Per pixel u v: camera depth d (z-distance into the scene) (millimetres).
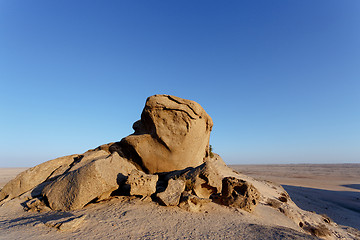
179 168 16484
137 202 11406
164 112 15789
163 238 7656
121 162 13852
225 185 13875
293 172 107812
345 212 29406
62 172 14594
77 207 10195
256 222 11422
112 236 7430
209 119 18203
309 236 9555
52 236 7078
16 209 10953
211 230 8969
